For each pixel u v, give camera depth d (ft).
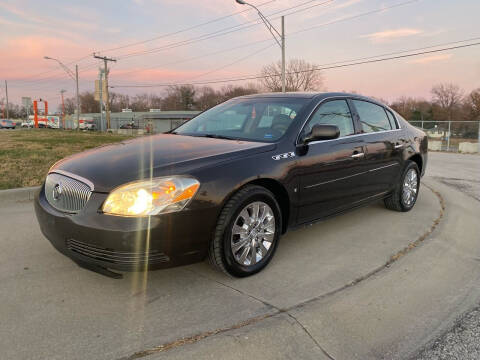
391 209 16.90
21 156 30.91
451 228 14.52
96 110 356.38
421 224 14.99
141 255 8.07
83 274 9.91
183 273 10.09
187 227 8.42
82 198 8.46
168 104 321.32
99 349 6.91
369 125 14.51
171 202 8.20
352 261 11.19
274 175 10.05
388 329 7.91
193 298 8.82
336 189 12.34
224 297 8.88
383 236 13.48
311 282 9.75
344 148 12.53
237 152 9.87
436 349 7.36
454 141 69.21
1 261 10.62
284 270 10.44
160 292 9.07
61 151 37.01
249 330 7.52
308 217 11.62
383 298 9.10
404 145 16.05
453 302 9.10
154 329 7.56
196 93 311.47
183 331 7.51
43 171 23.50
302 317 8.05
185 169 8.71
